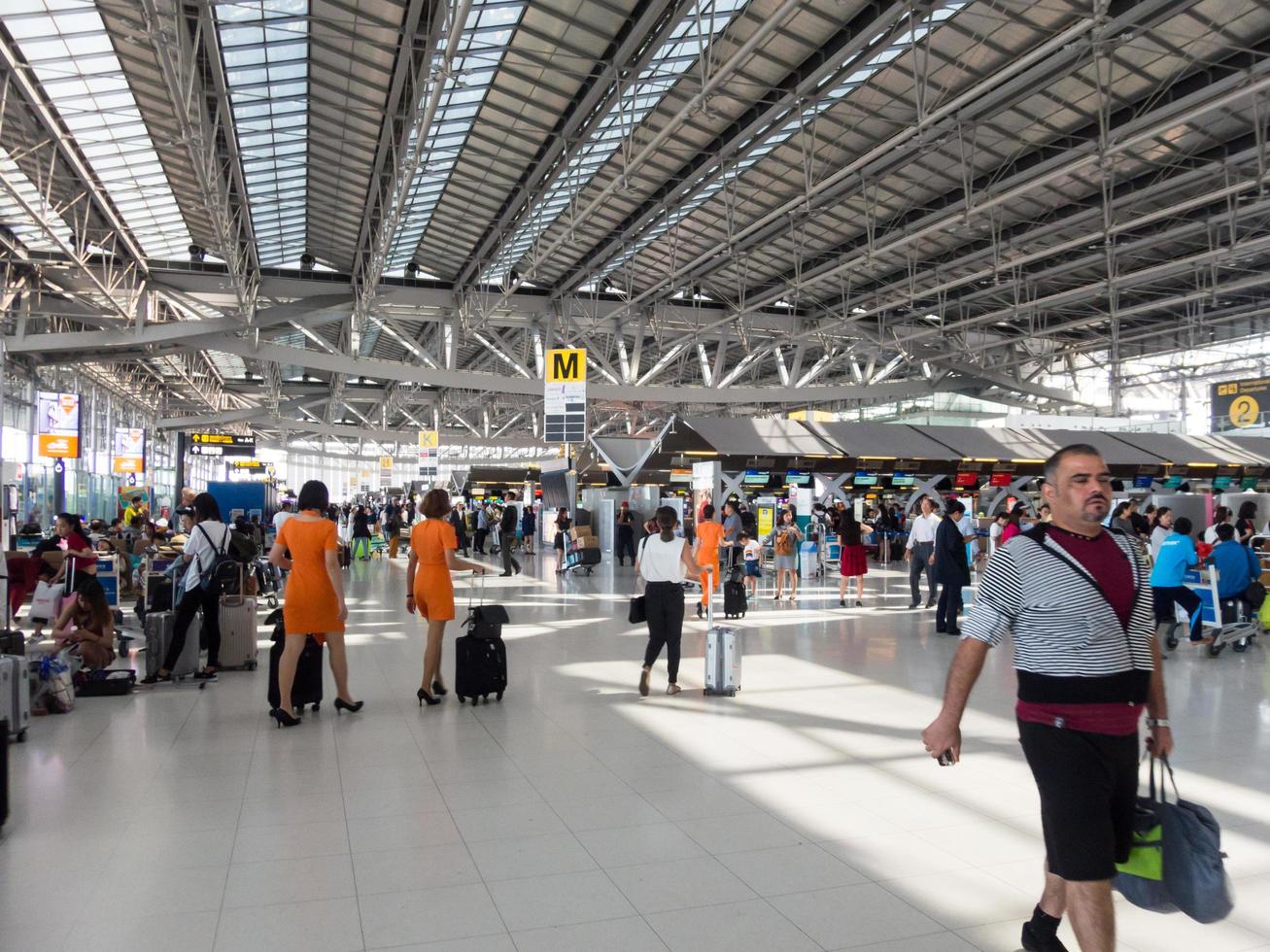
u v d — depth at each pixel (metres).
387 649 11.31
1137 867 2.96
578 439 20.41
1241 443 28.94
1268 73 17.16
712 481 21.38
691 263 28.03
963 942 3.65
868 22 16.45
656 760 6.30
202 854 4.59
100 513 39.78
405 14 16.47
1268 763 6.22
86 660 8.65
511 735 6.97
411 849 4.66
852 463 24.14
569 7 16.47
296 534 7.41
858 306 38.75
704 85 16.09
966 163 23.16
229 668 9.79
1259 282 27.91
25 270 32.28
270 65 18.31
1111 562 2.93
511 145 22.55
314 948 3.61
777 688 8.80
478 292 36.47
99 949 3.60
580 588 19.89
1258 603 11.16
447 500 8.27
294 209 28.53
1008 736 6.90
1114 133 19.80
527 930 3.77
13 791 5.63
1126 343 45.44
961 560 12.53
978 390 47.28
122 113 19.95
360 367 36.28
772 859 4.53
